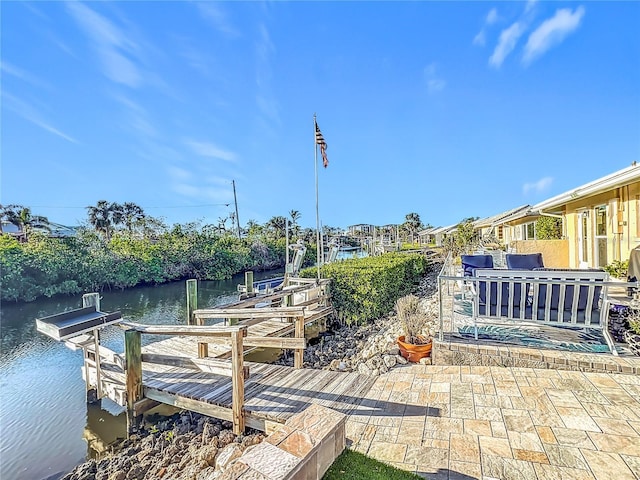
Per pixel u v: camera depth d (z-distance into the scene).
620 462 2.56
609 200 8.10
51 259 17.91
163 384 4.70
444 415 3.34
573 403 3.41
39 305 16.36
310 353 7.35
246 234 38.91
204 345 5.50
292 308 5.48
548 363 4.24
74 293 18.59
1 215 30.38
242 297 9.16
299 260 13.35
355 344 7.60
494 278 4.62
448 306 7.12
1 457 4.44
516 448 2.78
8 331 11.51
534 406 3.39
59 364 8.06
